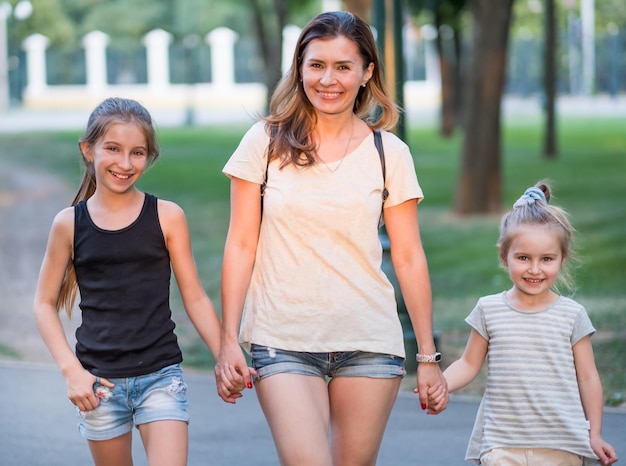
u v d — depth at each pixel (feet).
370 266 23.27
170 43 342.85
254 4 175.63
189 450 34.76
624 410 38.86
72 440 36.14
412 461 33.53
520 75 379.14
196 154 167.12
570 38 371.56
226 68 331.77
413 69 342.44
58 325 23.68
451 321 56.03
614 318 54.60
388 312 23.41
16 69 337.72
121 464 23.95
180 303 63.72
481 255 77.61
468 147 99.50
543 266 24.29
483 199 99.60
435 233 89.25
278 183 23.38
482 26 97.45
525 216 24.53
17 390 43.32
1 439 36.17
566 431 24.12
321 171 23.29
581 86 384.06
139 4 346.54
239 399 41.57
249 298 23.85
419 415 39.01
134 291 23.38
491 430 24.59
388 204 24.02
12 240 90.58
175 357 23.68
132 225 23.48
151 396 23.22
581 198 109.29
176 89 331.36
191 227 94.89
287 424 22.25
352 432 23.34
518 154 162.71
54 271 23.85
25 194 123.03
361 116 24.98
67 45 337.72
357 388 23.15
